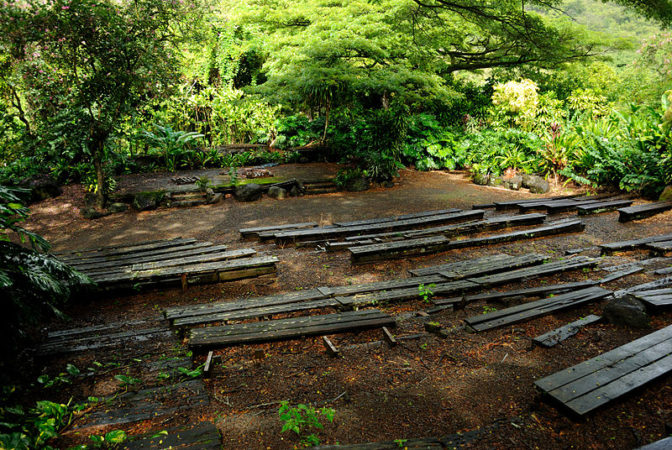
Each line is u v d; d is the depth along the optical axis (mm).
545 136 12125
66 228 8578
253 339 3932
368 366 3527
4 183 9359
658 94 18188
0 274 2959
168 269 5738
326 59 12414
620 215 7758
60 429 2768
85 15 7859
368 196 10719
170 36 9477
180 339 4188
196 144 14344
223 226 8516
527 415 2680
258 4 17703
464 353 3613
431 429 2656
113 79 8625
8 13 7586
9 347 3283
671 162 9172
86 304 5281
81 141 9406
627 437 2408
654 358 3002
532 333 3883
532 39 10695
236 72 18859
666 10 11750
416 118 14664
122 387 3336
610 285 4902
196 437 2557
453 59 19875
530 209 8961
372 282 5543
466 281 5137
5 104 11422
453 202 9953
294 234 7285
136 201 9648
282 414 2797
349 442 2564
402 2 12578
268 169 12906
